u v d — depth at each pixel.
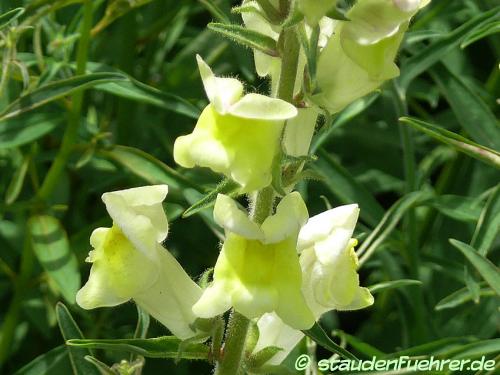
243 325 0.21
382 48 0.19
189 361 0.35
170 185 0.31
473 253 0.26
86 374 0.25
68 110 0.32
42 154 0.34
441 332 0.33
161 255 0.21
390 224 0.29
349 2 0.27
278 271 0.19
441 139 0.26
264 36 0.20
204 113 0.19
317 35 0.18
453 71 0.34
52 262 0.30
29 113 0.31
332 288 0.20
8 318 0.33
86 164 0.34
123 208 0.20
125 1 0.32
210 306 0.19
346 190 0.32
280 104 0.18
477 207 0.31
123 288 0.20
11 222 0.35
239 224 0.19
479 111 0.32
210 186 0.32
